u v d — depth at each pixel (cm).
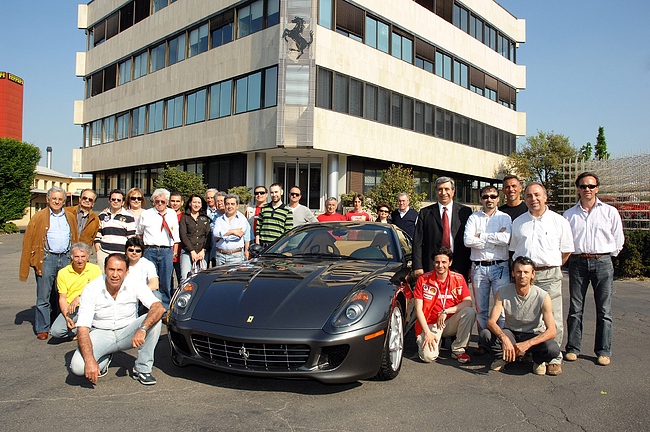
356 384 348
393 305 355
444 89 2270
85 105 2881
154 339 341
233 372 313
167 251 591
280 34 1598
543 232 409
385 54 1912
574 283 433
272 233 629
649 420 287
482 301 447
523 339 398
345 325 315
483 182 2764
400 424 277
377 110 1880
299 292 346
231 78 1844
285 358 309
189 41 2084
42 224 480
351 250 466
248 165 1819
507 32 2841
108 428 265
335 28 1702
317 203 1827
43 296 475
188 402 306
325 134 1650
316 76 1630
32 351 425
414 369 393
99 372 330
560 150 2592
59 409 292
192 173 1878
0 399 308
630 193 1092
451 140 2331
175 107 2147
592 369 396
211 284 374
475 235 445
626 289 864
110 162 2638
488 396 327
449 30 2311
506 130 2830
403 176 1689
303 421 279
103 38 2719
